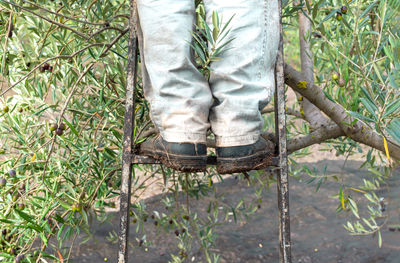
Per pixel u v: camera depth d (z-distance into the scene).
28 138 2.00
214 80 1.39
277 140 1.53
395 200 2.48
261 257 3.42
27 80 1.88
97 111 1.94
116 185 2.14
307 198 4.25
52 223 1.90
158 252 3.50
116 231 3.63
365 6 2.00
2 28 1.81
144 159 1.45
